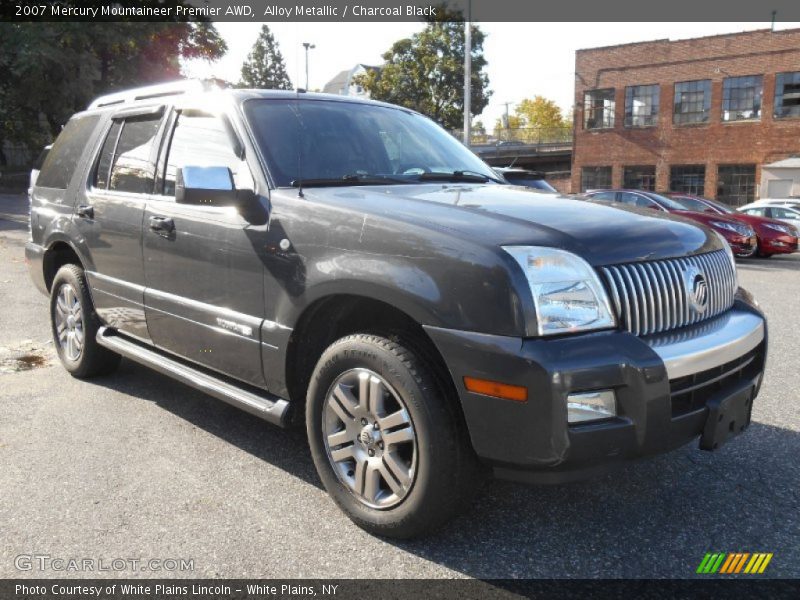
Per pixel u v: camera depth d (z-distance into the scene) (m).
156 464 3.57
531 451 2.41
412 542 2.83
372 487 2.85
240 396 3.40
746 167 30.56
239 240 3.28
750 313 3.13
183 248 3.62
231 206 3.32
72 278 4.76
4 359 5.48
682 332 2.75
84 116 5.11
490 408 2.45
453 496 2.66
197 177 3.06
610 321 2.54
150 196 3.97
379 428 2.80
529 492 3.27
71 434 3.96
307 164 3.43
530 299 2.41
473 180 3.91
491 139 48.66
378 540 2.85
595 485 3.34
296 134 3.56
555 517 3.04
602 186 34.75
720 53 30.48
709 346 2.68
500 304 2.42
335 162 3.54
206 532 2.91
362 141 3.78
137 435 3.95
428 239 2.62
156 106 4.15
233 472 3.48
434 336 2.55
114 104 4.78
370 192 3.17
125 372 5.15
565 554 2.74
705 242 3.08
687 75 31.48
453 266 2.53
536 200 3.17
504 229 2.63
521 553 2.75
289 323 3.06
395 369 2.67
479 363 2.45
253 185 3.31
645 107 32.94
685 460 3.61
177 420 4.19
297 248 3.01
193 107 3.87
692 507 3.12
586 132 34.84
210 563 2.68
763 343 3.12
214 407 4.42
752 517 3.03
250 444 3.84
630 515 3.05
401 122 4.21
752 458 3.63
